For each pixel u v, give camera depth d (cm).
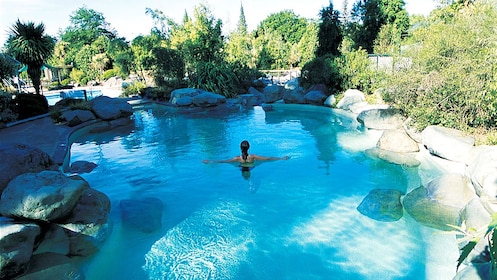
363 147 989
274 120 1510
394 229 518
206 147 1070
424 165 791
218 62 2530
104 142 1174
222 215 590
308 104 1728
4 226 383
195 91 2052
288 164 862
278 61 4144
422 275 411
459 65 775
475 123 791
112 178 792
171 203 645
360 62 1642
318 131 1248
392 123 1086
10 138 1112
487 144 694
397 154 880
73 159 959
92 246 468
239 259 460
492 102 685
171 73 2470
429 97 859
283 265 444
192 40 2561
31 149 578
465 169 650
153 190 713
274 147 1038
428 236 485
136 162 918
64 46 5225
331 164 849
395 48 1303
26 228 393
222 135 1240
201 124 1482
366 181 731
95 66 4325
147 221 558
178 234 526
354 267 434
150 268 445
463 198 556
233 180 761
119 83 3678
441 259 434
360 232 517
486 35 766
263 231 532
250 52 3897
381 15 3134
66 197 447
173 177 790
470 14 934
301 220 565
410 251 461
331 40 2159
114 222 561
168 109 1947
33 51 1789
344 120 1420
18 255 372
